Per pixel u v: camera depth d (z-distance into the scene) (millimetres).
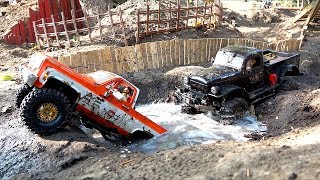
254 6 30766
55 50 17578
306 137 9797
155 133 11414
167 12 19453
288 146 8336
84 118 10891
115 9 21469
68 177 8492
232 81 12828
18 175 9031
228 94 12219
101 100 10516
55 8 19750
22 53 17781
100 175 8203
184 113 13398
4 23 20219
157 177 7656
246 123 12445
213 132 11812
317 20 23969
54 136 10352
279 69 14406
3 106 12367
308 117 11539
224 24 22078
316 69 17422
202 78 12477
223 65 13469
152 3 21344
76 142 10148
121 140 11328
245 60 13000
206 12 21000
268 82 13922
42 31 19219
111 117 10766
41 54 10453
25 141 10266
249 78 13258
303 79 14781
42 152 9797
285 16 27438
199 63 16781
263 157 7547
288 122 11727
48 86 10422
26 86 11047
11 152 9891
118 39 18031
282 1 30547
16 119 11617
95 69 15102
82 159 9461
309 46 19594
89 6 21812
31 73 9945
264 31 23875
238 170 7188
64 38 19156
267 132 11703
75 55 14680
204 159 8219
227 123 12312
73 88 10180
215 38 18375
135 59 15617
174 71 15562
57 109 10281
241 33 21906
